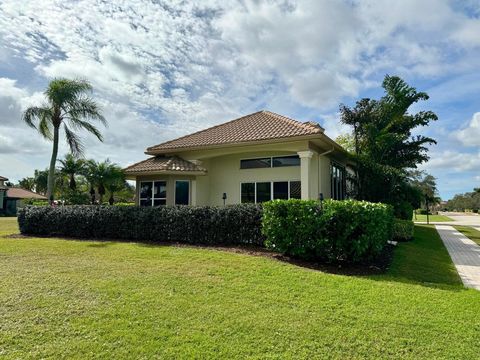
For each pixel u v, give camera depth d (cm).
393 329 466
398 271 828
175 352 398
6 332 443
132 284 647
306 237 848
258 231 1030
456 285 718
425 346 421
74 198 3064
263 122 1723
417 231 2009
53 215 1387
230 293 602
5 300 558
